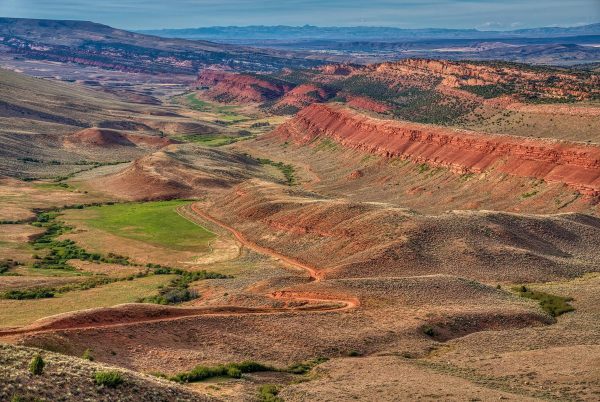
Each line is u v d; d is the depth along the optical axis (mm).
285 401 49750
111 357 55188
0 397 32344
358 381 54500
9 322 77062
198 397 40500
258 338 64562
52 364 37781
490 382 54312
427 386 51719
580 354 60750
